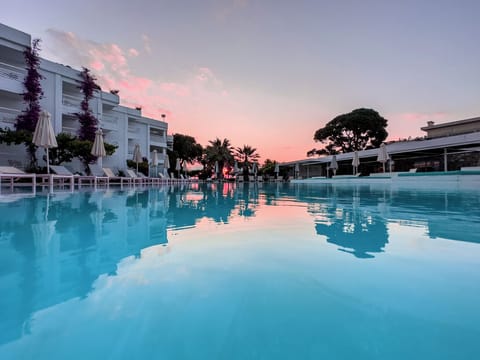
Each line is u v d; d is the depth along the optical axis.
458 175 12.00
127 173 16.12
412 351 0.94
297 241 2.46
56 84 14.27
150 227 3.02
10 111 13.07
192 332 1.04
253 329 1.06
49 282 1.49
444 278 1.57
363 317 1.15
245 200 6.88
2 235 2.46
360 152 21.92
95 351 0.93
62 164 14.83
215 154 35.19
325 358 0.90
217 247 2.24
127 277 1.58
